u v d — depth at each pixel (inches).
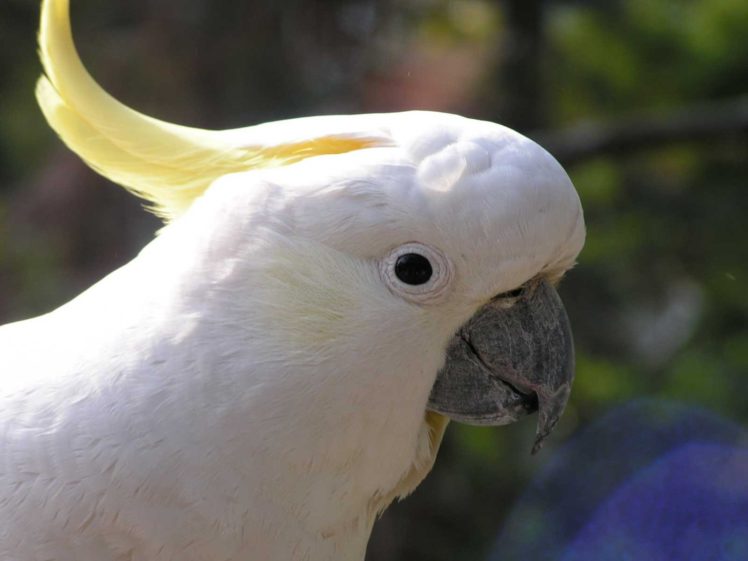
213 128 62.5
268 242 43.9
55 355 44.3
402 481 45.2
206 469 43.8
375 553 62.1
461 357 44.8
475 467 66.7
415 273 44.0
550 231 44.3
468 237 44.0
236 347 43.8
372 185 44.0
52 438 43.9
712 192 67.8
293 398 43.9
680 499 67.8
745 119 63.0
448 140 44.2
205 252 44.0
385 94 65.4
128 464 43.8
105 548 43.9
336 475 44.4
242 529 44.0
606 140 63.7
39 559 43.9
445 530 64.8
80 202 64.3
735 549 65.3
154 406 43.8
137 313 44.1
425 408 44.8
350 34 64.7
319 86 64.2
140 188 44.9
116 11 64.0
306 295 43.9
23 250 64.9
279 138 44.6
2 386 44.3
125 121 44.9
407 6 67.5
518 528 66.2
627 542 66.6
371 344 44.0
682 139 63.7
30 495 43.9
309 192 44.0
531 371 45.0
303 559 44.4
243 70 63.1
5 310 63.9
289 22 63.5
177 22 62.8
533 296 45.1
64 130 45.0
